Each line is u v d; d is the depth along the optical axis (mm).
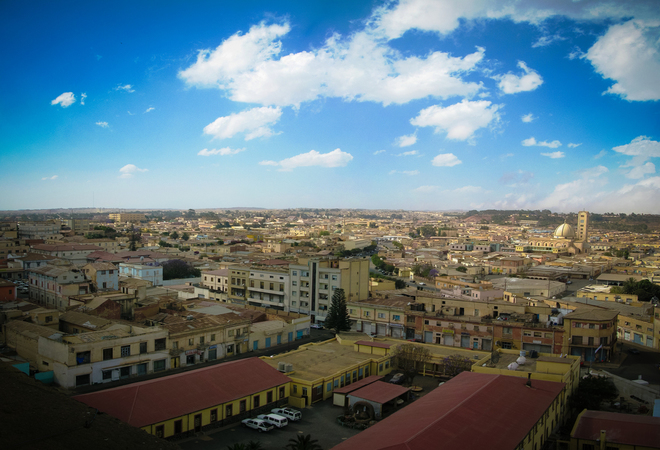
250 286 150000
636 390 76562
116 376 77250
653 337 112875
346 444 47844
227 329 96750
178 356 86812
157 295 138000
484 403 54562
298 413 65688
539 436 54719
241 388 65438
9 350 83375
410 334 109500
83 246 197250
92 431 36688
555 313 109625
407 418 52875
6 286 111438
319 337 117562
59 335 76562
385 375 86500
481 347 99625
